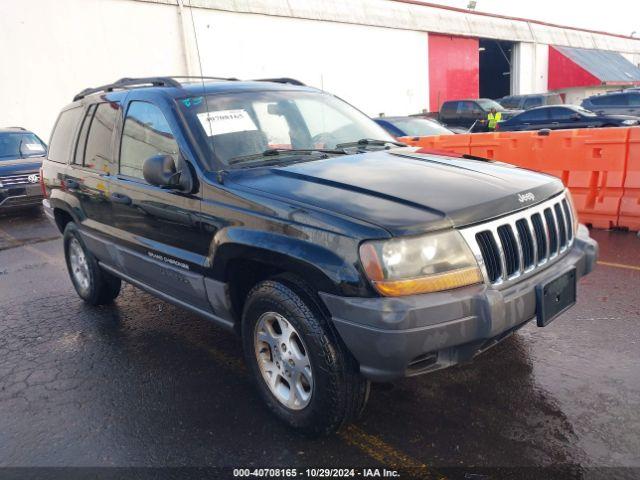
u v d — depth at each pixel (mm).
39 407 3674
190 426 3344
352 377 2867
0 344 4734
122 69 18750
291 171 3346
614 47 48156
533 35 38688
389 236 2592
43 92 17047
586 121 17297
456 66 33656
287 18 23750
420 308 2553
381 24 28062
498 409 3320
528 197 3084
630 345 3990
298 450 3055
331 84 26062
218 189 3316
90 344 4609
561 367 3750
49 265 7270
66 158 5230
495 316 2688
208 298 3541
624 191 7188
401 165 3467
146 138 4016
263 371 3287
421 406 3402
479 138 8727
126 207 4148
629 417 3148
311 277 2789
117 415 3518
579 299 4930
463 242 2723
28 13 16531
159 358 4277
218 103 3904
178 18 20000
